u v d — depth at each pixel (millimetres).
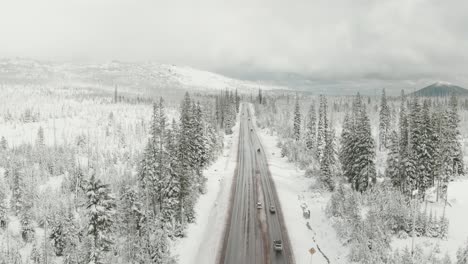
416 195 52219
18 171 85375
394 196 46969
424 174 53562
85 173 100938
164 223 44250
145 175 49906
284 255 37844
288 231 44656
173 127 61500
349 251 36031
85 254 37594
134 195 47500
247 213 51375
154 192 49656
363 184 57375
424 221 39156
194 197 54500
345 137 67188
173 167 48906
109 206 35781
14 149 149375
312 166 78938
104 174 106812
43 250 51938
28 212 65750
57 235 52719
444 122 59094
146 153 51281
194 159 61938
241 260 36719
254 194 60875
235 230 44938
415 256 32125
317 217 48938
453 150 64375
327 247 39188
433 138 55344
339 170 69688
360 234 36344
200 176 64688
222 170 78875
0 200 73062
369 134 57281
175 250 39469
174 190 47219
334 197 49531
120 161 135625
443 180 53688
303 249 39281
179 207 47438
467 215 44750
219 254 38188
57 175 117312
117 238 44125
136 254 38469
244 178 72125
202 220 49375
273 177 73312
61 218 54750
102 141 175125
